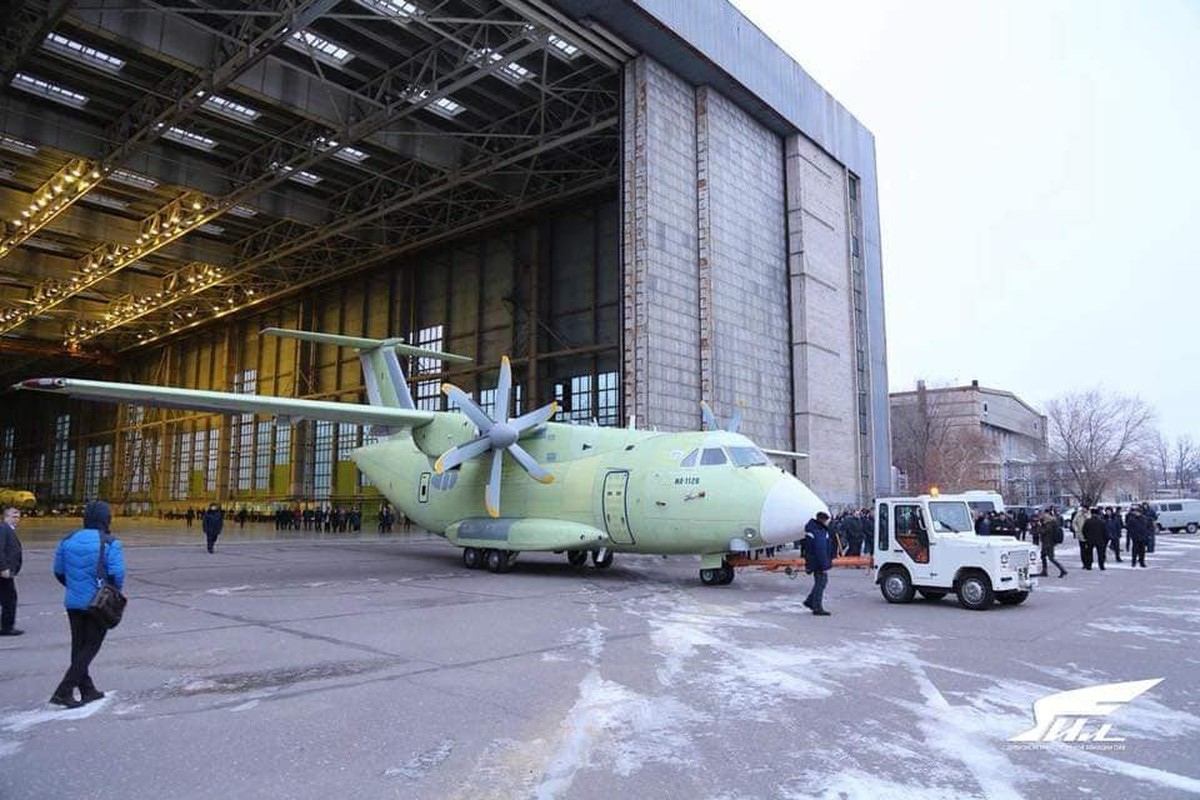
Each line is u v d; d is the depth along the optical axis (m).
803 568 15.13
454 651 8.71
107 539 6.66
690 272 29.89
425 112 34.94
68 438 84.94
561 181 40.16
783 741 5.61
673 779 4.84
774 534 14.38
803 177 37.00
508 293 44.00
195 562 21.22
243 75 29.98
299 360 56.19
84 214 43.59
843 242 40.31
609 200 40.06
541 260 42.72
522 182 41.31
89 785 4.70
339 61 30.91
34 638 9.55
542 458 18.88
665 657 8.46
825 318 37.56
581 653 8.63
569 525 17.39
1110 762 5.19
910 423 71.31
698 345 29.91
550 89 31.45
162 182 37.50
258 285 55.69
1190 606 12.93
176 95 31.64
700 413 29.52
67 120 34.25
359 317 52.97
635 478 16.45
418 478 21.52
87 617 6.48
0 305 55.44
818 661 8.30
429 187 39.31
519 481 18.95
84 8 24.84
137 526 51.62
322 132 35.16
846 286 40.03
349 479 52.47
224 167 39.72
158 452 70.19
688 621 10.98
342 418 18.80
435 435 19.69
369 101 31.53
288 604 12.50
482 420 17.92
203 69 28.59
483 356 44.72
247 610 11.82
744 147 33.88
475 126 36.34
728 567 15.93
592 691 6.97
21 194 41.12
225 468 62.19
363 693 6.85
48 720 6.04
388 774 4.91
